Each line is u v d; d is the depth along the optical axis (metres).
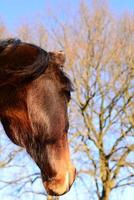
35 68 3.28
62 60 3.46
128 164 29.25
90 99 29.09
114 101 29.70
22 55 3.33
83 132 28.72
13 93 3.31
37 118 3.28
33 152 3.29
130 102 29.66
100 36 29.72
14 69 3.28
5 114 3.33
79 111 28.86
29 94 3.31
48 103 3.30
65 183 3.20
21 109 3.31
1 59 3.32
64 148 3.27
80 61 29.09
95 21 30.02
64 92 3.39
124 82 29.72
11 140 3.38
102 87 29.45
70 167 3.23
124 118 29.62
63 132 3.29
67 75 3.45
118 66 29.77
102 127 29.41
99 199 28.94
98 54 29.47
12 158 27.33
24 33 28.95
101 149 29.14
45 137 3.26
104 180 29.02
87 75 29.22
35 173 28.52
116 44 29.86
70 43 29.16
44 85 3.32
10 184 28.31
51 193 3.24
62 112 3.32
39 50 3.38
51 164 3.22
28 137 3.30
